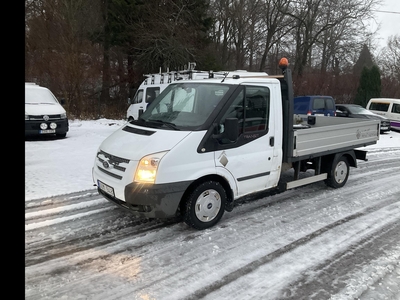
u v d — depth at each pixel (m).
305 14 29.34
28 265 3.58
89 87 20.70
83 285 3.26
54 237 4.28
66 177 7.04
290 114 5.41
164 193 4.02
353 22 29.61
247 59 31.72
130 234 4.42
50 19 19.12
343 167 6.95
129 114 14.34
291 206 5.72
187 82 5.27
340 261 3.85
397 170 8.91
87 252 3.92
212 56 22.66
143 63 21.22
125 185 4.08
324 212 5.46
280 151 5.34
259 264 3.75
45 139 11.77
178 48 19.83
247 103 4.81
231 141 4.60
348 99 26.75
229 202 4.84
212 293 3.20
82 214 5.05
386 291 3.28
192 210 4.40
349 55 31.88
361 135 7.23
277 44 31.25
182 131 4.34
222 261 3.79
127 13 21.00
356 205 5.85
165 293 3.18
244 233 4.54
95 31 21.66
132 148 4.23
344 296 3.18
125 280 3.37
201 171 4.31
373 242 4.37
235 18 28.08
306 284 3.38
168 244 4.16
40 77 18.88
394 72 36.09
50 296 3.07
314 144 5.95
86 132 13.59
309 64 33.00
